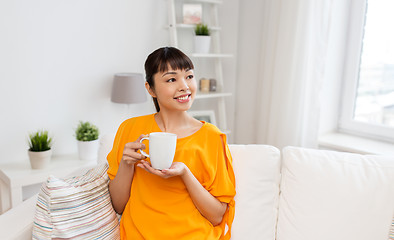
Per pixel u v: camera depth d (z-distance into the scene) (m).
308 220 1.28
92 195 1.22
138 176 1.26
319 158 1.38
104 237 1.19
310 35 2.34
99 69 2.47
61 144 2.40
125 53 2.57
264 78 2.70
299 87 2.41
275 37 2.58
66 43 2.31
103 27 2.43
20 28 2.13
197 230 1.20
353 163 1.34
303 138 2.47
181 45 2.83
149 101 2.78
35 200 1.38
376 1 2.40
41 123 2.31
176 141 1.14
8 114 2.18
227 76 3.09
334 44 2.50
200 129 1.29
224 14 2.95
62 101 2.36
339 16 2.46
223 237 1.29
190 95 1.25
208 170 1.23
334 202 1.26
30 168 2.12
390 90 2.40
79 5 2.31
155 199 1.21
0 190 2.12
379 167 1.32
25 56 2.18
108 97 2.54
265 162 1.41
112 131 2.61
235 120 3.18
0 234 1.12
